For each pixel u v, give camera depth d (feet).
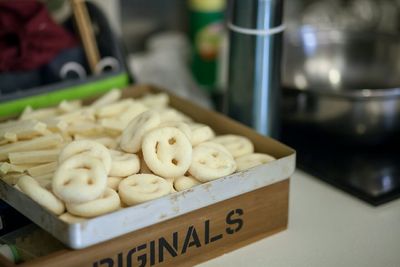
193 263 2.67
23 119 3.05
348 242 2.85
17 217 2.75
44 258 2.35
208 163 2.68
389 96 3.32
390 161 3.46
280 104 3.38
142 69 4.48
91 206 2.41
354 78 4.13
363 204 3.10
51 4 4.06
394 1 4.79
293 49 4.03
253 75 3.22
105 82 3.44
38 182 2.57
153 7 4.75
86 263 2.41
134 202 2.49
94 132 2.97
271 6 3.15
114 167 2.59
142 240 2.50
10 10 3.54
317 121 3.45
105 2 4.41
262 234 2.84
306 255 2.77
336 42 4.11
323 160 3.45
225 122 3.14
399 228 2.94
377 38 4.04
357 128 3.41
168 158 2.61
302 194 3.17
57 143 2.83
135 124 2.76
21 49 3.47
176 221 2.56
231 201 2.68
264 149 2.96
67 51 3.61
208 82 4.61
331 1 4.96
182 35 4.92
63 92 3.33
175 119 3.02
